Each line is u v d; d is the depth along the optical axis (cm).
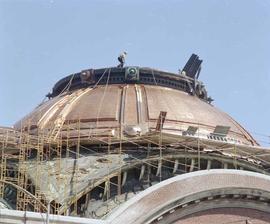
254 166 5781
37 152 5656
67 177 5372
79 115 6181
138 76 6762
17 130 6050
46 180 5319
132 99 6394
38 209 5003
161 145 5641
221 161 5612
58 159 5612
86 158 5656
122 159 5578
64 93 6938
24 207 5078
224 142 5800
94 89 6688
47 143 5734
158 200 4778
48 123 6191
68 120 6141
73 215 5109
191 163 5538
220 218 4981
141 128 5925
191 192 4881
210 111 6662
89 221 4544
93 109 6250
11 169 5472
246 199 5084
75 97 6525
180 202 4841
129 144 5769
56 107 6456
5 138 5650
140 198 4738
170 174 5506
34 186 5250
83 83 6875
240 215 5050
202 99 7219
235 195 5031
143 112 6238
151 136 5612
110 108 6241
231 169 5319
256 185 5091
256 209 5112
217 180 5000
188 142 5712
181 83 6950
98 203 5222
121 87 6638
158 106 6331
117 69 6812
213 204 4991
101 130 5969
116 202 5209
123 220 4625
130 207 4688
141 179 5419
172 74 6900
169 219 4828
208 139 5781
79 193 5172
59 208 5031
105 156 5647
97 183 5253
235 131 6600
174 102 6475
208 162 5578
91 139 5784
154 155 5569
